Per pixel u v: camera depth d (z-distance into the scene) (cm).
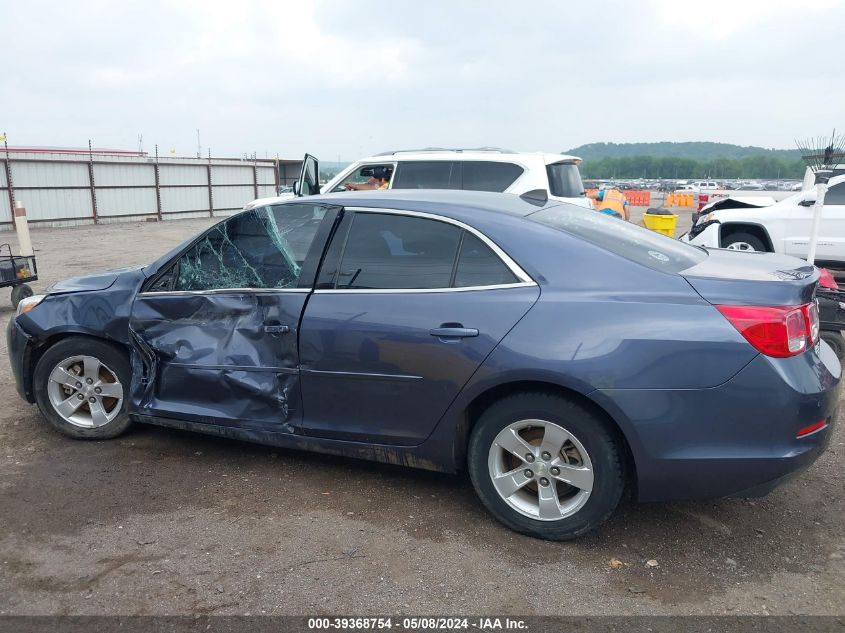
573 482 314
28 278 892
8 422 468
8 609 271
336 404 357
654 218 1586
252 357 374
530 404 315
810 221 1022
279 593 284
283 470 400
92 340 420
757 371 287
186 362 389
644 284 309
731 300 295
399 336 334
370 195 376
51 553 310
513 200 380
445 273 337
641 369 293
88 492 369
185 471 397
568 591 288
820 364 304
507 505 329
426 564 306
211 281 389
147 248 1731
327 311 353
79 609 272
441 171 935
